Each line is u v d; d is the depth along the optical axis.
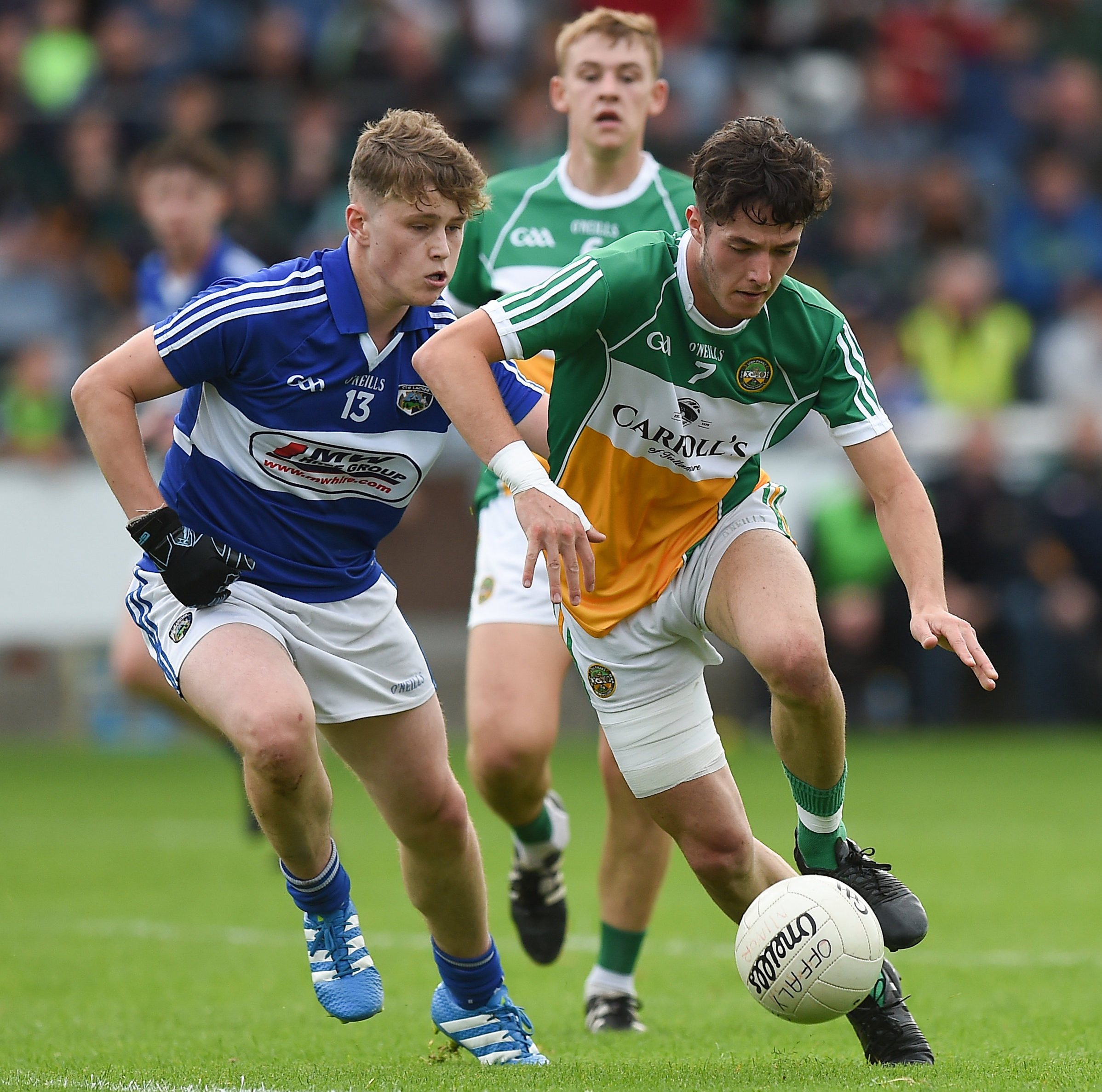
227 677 14.57
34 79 59.50
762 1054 16.06
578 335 14.54
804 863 15.50
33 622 49.91
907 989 19.81
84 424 14.89
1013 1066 14.57
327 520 15.46
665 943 23.62
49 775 45.06
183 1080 14.21
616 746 15.59
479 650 20.03
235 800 40.28
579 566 13.93
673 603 15.30
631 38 21.28
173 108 58.47
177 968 21.53
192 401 15.53
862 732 51.41
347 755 15.71
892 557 15.23
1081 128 64.44
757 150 13.73
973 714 51.94
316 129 57.19
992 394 55.03
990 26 66.44
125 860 31.48
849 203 59.09
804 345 15.05
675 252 14.75
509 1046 15.80
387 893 27.69
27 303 54.19
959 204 58.66
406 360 15.27
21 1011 18.72
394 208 14.54
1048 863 30.19
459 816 15.54
